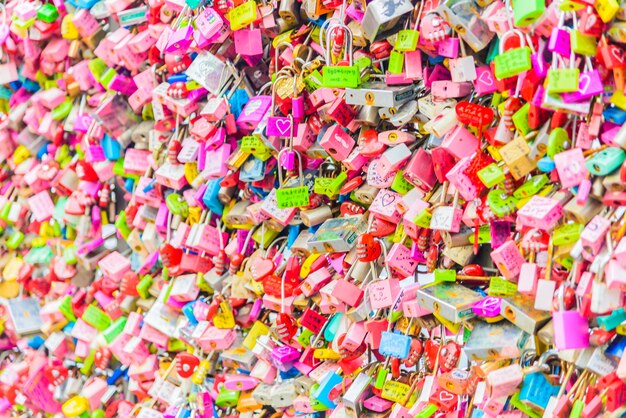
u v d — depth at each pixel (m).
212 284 2.12
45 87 2.38
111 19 2.29
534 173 1.84
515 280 1.84
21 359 2.48
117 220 2.28
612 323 1.75
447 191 1.88
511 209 1.82
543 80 1.78
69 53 2.29
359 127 1.99
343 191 1.98
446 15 1.83
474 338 1.85
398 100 1.91
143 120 2.25
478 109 1.84
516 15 1.75
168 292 2.18
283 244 2.09
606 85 1.75
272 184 2.08
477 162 1.85
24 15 2.32
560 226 1.79
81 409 2.27
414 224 1.90
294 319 2.06
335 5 1.97
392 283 1.94
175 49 2.09
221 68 2.07
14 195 2.45
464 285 1.91
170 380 2.19
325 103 1.98
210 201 2.10
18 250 2.47
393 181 1.94
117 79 2.22
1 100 2.46
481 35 1.83
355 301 1.97
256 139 2.04
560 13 1.74
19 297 2.46
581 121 1.78
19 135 2.39
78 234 2.34
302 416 2.07
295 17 2.02
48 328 2.36
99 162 2.28
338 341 2.00
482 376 1.85
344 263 2.00
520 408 1.83
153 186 2.19
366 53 1.98
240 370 2.14
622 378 1.73
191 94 2.10
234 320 2.12
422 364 1.97
